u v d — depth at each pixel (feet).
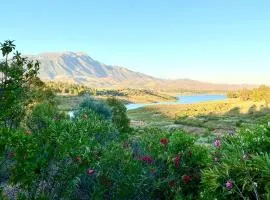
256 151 28.66
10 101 22.86
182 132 41.47
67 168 27.09
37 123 44.65
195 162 38.11
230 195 25.52
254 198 25.20
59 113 54.85
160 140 41.57
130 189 33.91
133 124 345.31
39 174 25.17
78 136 27.66
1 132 20.21
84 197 33.83
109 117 90.27
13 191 27.78
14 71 22.85
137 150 41.96
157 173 38.45
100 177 33.55
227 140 32.60
